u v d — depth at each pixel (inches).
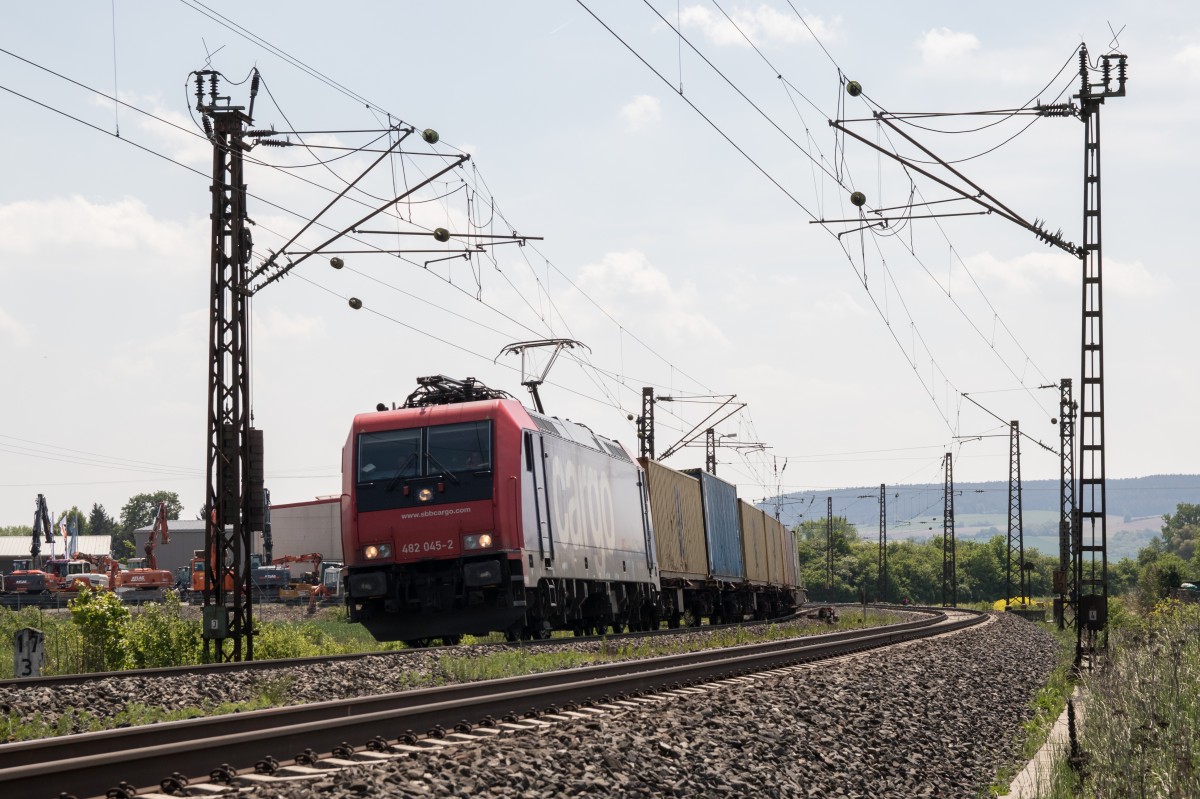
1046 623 2426.2
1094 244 1070.4
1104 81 1063.6
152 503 7455.7
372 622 970.1
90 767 312.5
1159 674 679.1
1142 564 6865.2
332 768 361.1
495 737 425.7
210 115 899.4
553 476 1051.9
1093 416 1078.4
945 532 3892.7
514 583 948.0
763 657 818.2
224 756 354.9
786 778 469.7
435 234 894.4
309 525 3371.1
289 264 905.5
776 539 2399.1
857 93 805.2
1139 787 486.6
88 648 895.7
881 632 1365.7
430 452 959.6
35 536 3284.9
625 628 1432.1
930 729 669.9
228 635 893.2
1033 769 601.9
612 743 432.5
